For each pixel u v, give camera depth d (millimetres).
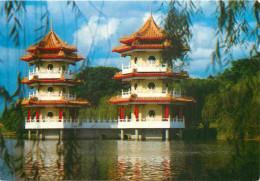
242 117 15328
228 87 15570
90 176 23797
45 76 69438
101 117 73812
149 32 66062
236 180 15914
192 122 68562
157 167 28391
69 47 70750
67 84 70125
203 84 69250
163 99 64500
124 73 69438
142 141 60969
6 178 21297
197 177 22766
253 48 14289
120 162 31469
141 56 67188
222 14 14039
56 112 70438
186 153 38594
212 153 37812
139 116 67438
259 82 14930
